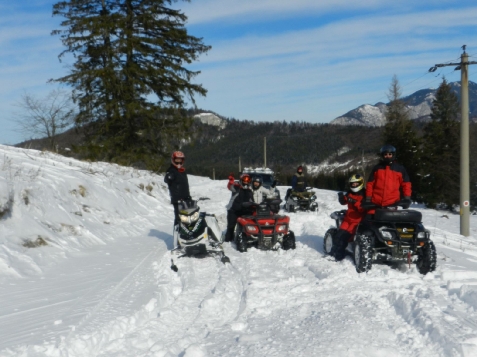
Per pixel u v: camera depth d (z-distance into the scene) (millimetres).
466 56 15719
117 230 10680
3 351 3727
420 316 4277
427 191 31250
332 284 5996
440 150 32469
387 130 35688
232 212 10094
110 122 23609
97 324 4441
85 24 22578
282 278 6445
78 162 15789
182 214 7848
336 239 7711
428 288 5391
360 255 6707
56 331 4234
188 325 4656
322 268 6898
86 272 6777
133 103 23328
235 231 9219
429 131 34906
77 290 5742
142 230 11555
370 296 5262
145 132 25047
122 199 13242
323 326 4238
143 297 5461
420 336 3930
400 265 7418
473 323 4062
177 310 5051
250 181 10195
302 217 13430
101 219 10805
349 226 7648
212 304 5188
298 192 18109
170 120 25422
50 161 13555
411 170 31734
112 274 6645
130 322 4648
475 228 17359
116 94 23891
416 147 31859
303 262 7609
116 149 24156
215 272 6957
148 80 24688
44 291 5703
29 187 9070
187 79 25562
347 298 5258
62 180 10875
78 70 23812
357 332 4008
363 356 3535
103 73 22812
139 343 4109
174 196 8648
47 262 7184
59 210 9406
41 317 4695
